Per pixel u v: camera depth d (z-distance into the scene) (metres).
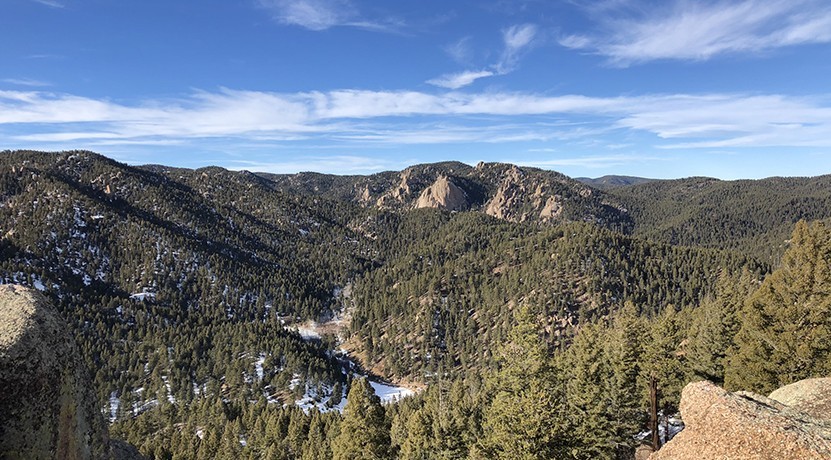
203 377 155.62
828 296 25.22
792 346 26.00
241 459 75.44
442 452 32.47
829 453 12.19
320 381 149.12
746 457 13.28
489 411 26.03
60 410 7.06
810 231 26.91
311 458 56.59
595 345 34.50
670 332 34.53
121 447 10.12
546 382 23.42
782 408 14.92
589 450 29.41
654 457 16.00
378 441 28.23
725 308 37.41
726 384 29.61
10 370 6.48
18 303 7.33
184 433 87.31
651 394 34.44
